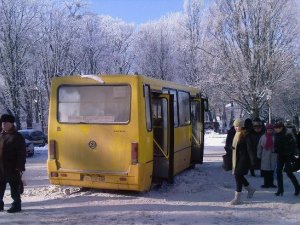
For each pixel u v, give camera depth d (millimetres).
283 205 9727
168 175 11570
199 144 16312
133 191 11133
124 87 10430
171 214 8797
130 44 54688
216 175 14656
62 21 41938
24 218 8469
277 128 10766
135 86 10352
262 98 37344
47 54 41594
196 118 16344
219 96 41188
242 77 37125
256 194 11062
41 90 44156
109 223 8062
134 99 10320
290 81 39938
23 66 40250
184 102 14570
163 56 54000
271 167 11922
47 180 14367
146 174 10562
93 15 45031
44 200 10297
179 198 10570
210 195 11008
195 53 49938
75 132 10688
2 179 8883
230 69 37688
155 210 9195
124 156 10297
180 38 52562
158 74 53656
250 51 37375
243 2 36875
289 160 10711
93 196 10664
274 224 7961
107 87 10562
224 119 61156
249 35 37000
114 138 10375
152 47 54281
